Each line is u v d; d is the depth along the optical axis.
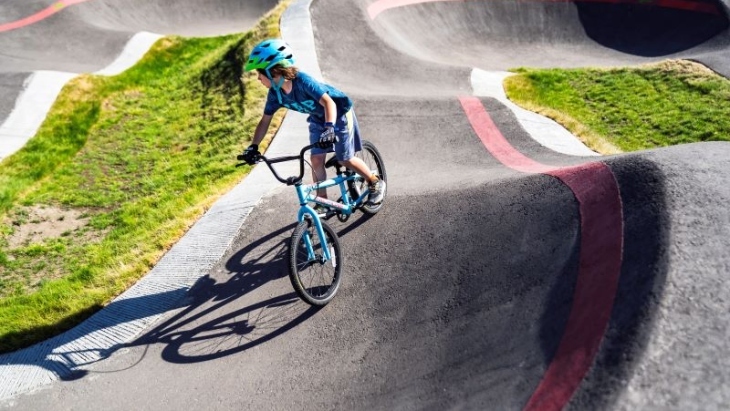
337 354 4.16
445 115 10.04
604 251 3.80
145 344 4.77
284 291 4.99
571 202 4.61
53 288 6.59
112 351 4.77
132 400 4.15
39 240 8.92
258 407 3.86
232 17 26.52
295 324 4.57
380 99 10.63
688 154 4.70
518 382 3.17
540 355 3.29
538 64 19.81
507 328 3.70
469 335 3.81
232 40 19.97
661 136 12.38
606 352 2.92
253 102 12.19
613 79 15.33
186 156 11.37
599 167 4.80
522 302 3.88
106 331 5.08
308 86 4.28
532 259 4.24
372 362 3.96
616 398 2.62
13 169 11.41
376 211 5.75
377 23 17.98
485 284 4.25
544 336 3.43
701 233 3.55
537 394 2.99
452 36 21.22
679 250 3.39
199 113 13.49
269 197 6.79
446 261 4.70
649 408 2.53
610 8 22.45
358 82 13.30
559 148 9.05
